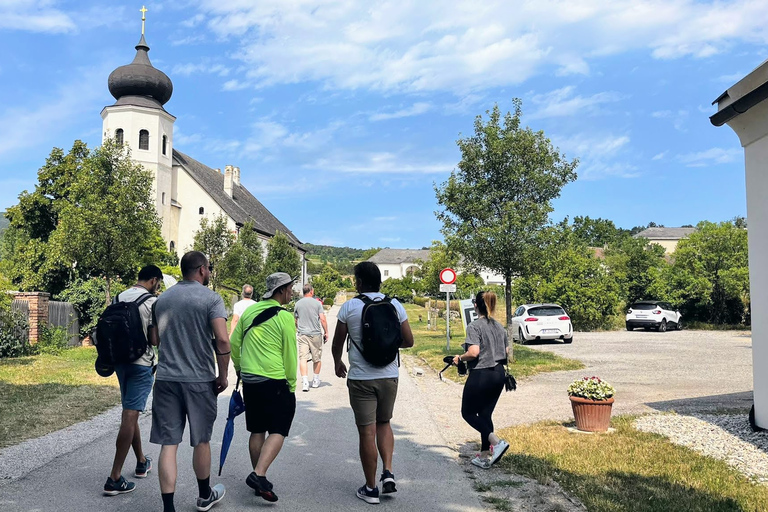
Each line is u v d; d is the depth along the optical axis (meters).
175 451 4.41
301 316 10.88
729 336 27.16
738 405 9.37
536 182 14.70
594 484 5.26
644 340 24.78
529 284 33.19
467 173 15.30
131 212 18.48
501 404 9.89
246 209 66.06
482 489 5.17
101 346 4.86
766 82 6.58
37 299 17.05
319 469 5.74
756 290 7.29
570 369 14.49
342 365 5.17
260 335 4.89
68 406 8.72
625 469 5.75
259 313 4.92
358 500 4.85
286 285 5.12
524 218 14.44
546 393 11.01
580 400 7.44
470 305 12.08
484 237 14.64
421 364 16.28
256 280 42.25
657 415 8.50
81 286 19.97
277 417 4.81
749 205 7.41
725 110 7.25
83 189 18.39
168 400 4.43
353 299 5.14
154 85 44.94
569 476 5.52
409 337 5.18
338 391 10.70
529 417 8.74
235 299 37.09
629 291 35.38
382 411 4.99
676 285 34.28
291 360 4.85
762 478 5.50
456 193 15.09
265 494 4.63
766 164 7.10
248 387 4.88
